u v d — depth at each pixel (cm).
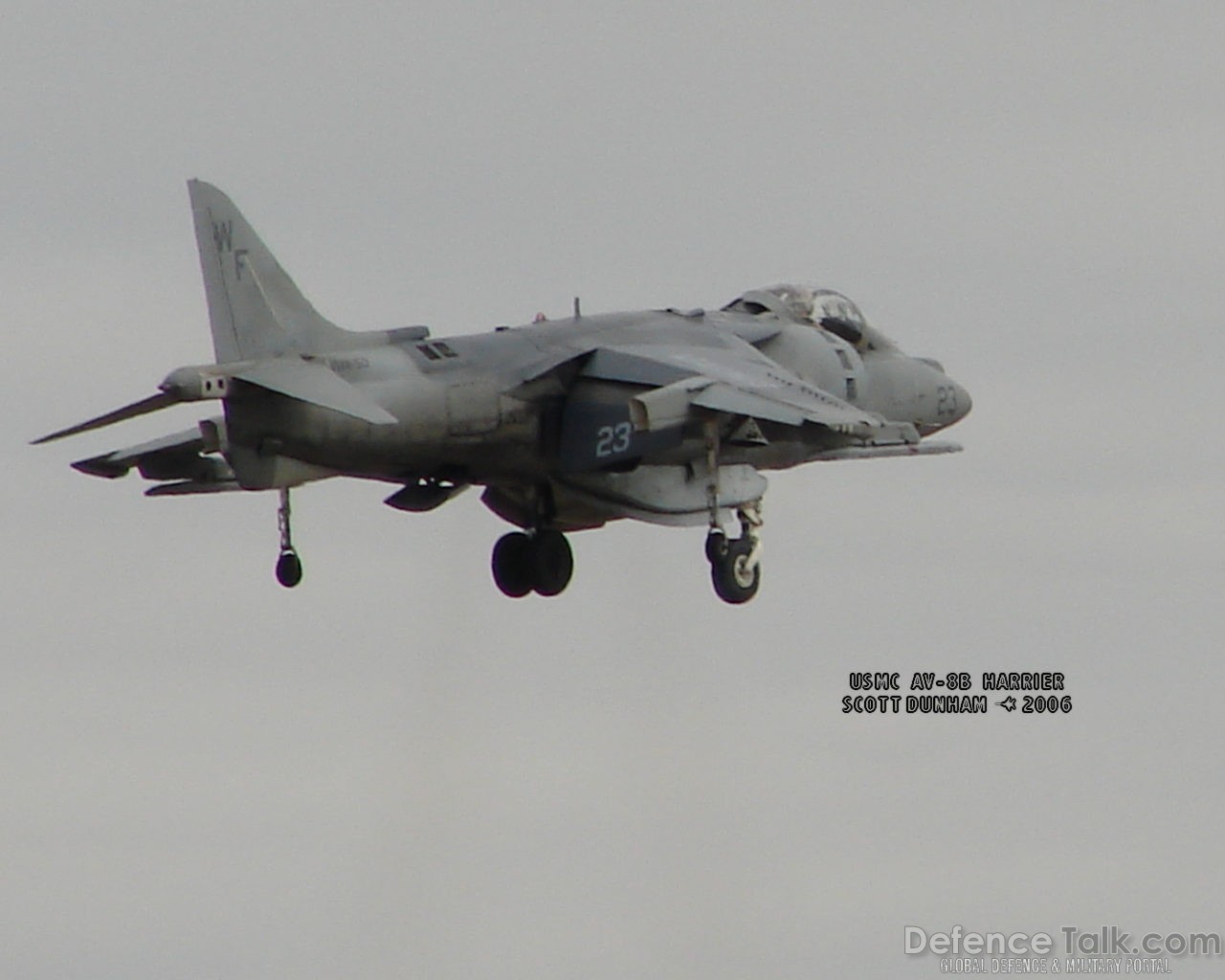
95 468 14025
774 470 14312
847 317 15312
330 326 13250
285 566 13350
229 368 12562
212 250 13038
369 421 12325
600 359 13762
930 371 15638
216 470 14088
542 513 14388
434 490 13900
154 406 12569
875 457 14088
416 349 13412
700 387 13338
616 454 13600
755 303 15125
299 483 13100
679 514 13875
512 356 13650
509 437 13650
